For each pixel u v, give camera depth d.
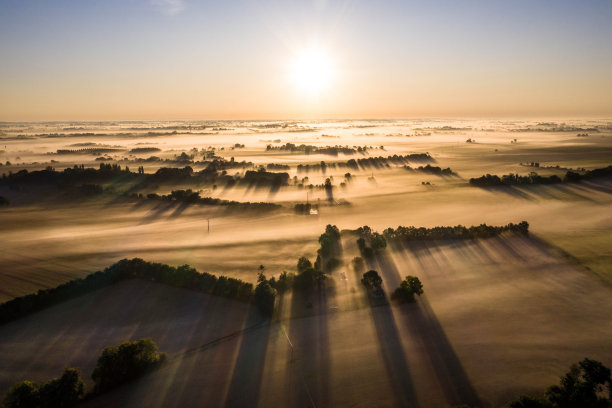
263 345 61.12
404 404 49.09
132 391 51.41
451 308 71.38
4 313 67.38
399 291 74.19
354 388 51.88
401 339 62.28
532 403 43.44
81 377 54.41
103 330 65.38
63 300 74.31
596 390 49.66
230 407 48.84
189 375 54.44
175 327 66.12
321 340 62.25
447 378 53.47
